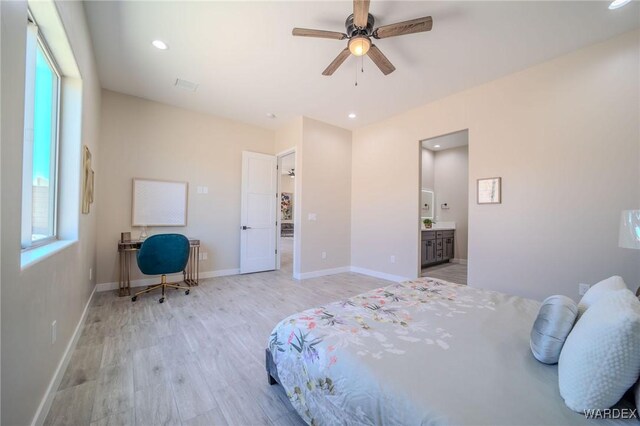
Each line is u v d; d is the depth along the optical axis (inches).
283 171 411.8
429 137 156.2
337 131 197.0
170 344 85.4
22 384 43.5
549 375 37.5
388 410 34.4
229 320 105.3
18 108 40.5
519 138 119.5
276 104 158.7
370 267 189.8
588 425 28.6
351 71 121.3
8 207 37.6
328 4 83.7
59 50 70.0
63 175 82.7
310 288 152.9
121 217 145.6
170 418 54.5
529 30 93.3
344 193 201.0
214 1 82.8
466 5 82.7
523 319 56.7
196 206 170.1
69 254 74.3
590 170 101.8
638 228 59.3
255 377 68.7
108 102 142.3
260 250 194.7
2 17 35.4
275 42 101.7
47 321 56.0
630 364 28.9
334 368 43.0
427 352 43.3
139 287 148.1
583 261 103.1
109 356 77.6
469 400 32.4
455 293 75.4
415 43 100.7
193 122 169.3
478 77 125.5
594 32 94.0
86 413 55.5
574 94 105.3
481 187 131.1
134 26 93.5
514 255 120.4
